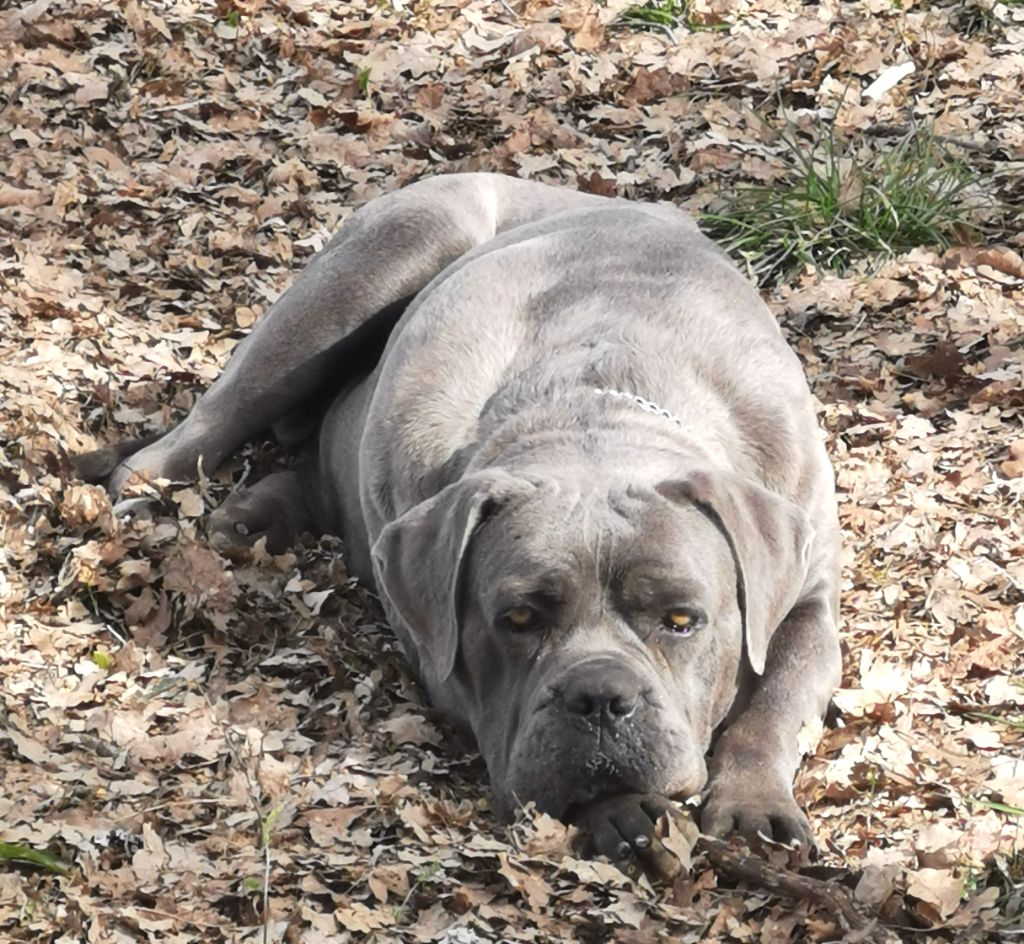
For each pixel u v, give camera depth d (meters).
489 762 6.37
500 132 12.86
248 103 13.16
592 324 7.44
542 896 5.74
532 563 6.12
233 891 5.92
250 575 8.02
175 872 5.98
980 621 7.64
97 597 7.84
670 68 13.49
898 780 6.59
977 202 11.60
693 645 6.22
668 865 5.80
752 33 13.86
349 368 8.98
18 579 7.91
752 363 7.34
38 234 11.39
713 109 12.80
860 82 13.24
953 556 8.13
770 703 6.77
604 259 7.83
